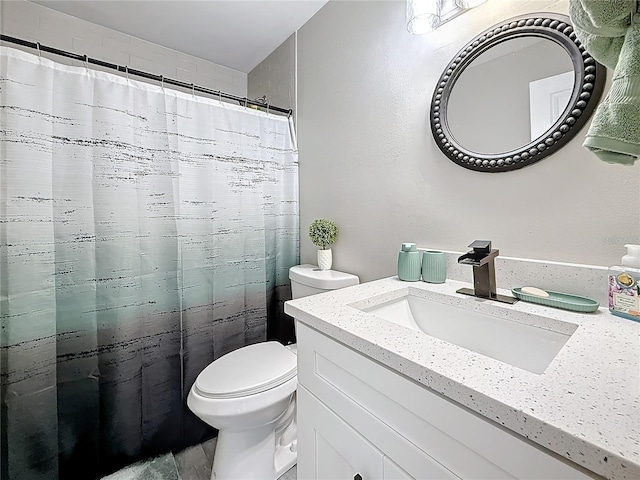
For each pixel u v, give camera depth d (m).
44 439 1.17
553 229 0.87
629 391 0.44
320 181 1.71
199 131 1.53
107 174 1.28
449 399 0.50
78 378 1.26
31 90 1.12
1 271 1.09
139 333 1.38
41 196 1.14
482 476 0.46
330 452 0.76
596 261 0.80
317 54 1.71
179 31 1.89
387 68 1.32
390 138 1.32
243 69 2.35
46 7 1.67
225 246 1.64
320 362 0.78
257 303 1.77
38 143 1.13
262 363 1.28
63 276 1.22
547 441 0.38
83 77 1.24
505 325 0.80
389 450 0.60
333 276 1.45
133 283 1.36
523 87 0.92
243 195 1.69
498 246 0.98
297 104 1.88
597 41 0.51
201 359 1.57
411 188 1.24
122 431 1.34
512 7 0.96
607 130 0.48
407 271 1.11
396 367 0.57
